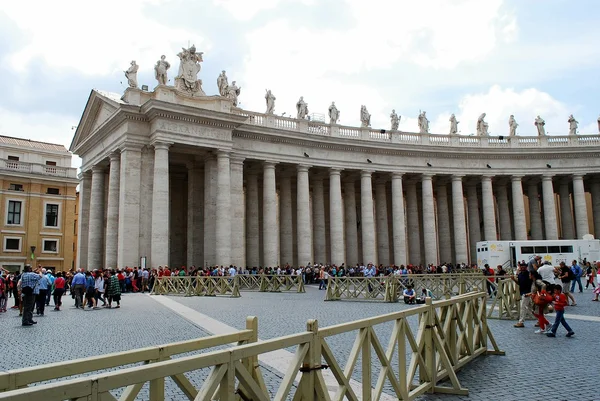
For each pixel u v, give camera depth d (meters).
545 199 51.06
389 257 52.06
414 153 48.59
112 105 37.72
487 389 7.96
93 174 42.38
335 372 5.45
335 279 24.77
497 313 18.91
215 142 37.53
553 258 42.94
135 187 35.47
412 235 51.81
